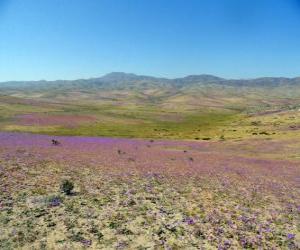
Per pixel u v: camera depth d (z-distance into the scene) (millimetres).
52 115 152625
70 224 16812
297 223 20453
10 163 34938
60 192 23781
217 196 26359
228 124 186125
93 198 22547
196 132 138125
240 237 16703
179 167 43312
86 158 44969
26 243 14305
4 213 18062
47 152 48344
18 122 120625
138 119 196500
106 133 115438
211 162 53875
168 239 15773
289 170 50375
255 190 30891
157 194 25359
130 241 15234
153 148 74250
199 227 17750
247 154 74562
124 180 30250
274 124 163000
